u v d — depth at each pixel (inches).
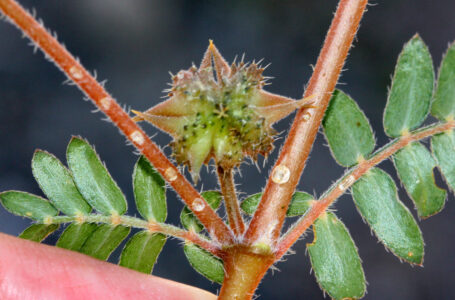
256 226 4.0
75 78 3.8
